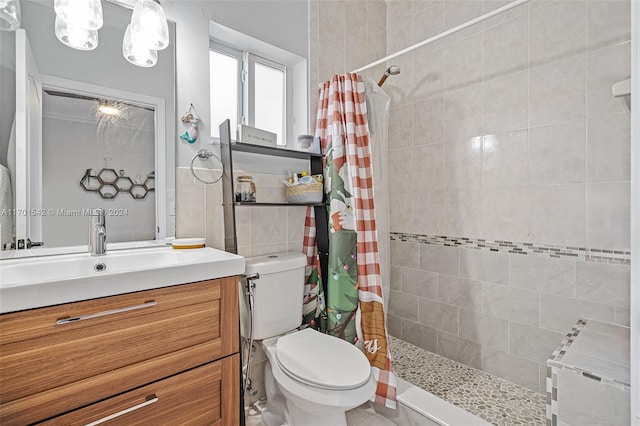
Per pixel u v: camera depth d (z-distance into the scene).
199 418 1.09
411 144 2.35
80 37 1.18
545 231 1.74
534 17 1.77
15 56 1.13
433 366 2.05
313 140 1.91
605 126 1.55
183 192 1.51
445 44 2.16
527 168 1.80
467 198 2.05
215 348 1.12
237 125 1.75
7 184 1.11
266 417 1.59
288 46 1.92
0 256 1.10
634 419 0.69
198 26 1.57
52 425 0.82
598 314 1.59
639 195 0.69
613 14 1.53
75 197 1.24
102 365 0.90
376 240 1.77
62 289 0.83
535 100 1.77
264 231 1.78
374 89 1.98
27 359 0.79
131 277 0.93
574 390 1.20
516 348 1.85
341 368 1.28
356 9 2.30
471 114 2.03
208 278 1.10
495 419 1.53
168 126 1.47
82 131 1.26
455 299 2.12
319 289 1.92
